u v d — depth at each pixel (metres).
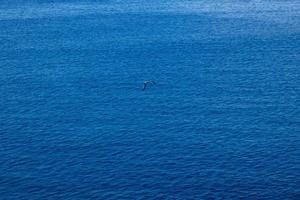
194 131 82.88
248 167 71.06
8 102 96.44
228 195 64.25
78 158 74.38
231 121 86.50
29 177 69.12
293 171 69.75
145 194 64.62
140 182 67.50
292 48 132.75
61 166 72.06
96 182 67.69
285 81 106.06
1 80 109.06
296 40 141.25
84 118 88.75
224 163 72.31
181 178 68.38
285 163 72.12
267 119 87.19
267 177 68.44
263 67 116.12
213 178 68.25
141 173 69.75
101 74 112.62
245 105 93.38
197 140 79.69
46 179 68.62
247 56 125.75
